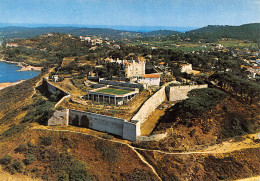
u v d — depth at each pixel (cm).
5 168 7156
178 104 10638
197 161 6969
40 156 7531
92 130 8662
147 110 9838
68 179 6581
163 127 8606
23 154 7631
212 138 7975
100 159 7225
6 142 8281
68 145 7825
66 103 10156
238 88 10362
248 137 8019
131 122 7900
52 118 9306
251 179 6581
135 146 7544
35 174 6931
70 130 8612
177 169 6712
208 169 6781
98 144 7712
